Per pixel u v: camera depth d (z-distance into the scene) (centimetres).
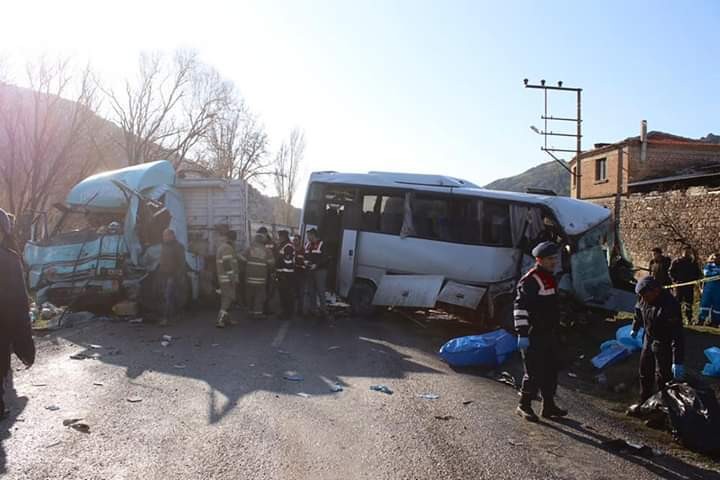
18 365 799
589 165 3712
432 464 523
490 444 586
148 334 1053
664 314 690
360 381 806
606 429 670
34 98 2023
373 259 1357
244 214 1527
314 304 1348
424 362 962
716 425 605
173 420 601
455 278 1294
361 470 501
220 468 488
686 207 2308
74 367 798
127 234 1245
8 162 2016
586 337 1189
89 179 1392
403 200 1353
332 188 1411
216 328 1148
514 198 1280
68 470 470
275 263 1334
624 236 2672
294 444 551
